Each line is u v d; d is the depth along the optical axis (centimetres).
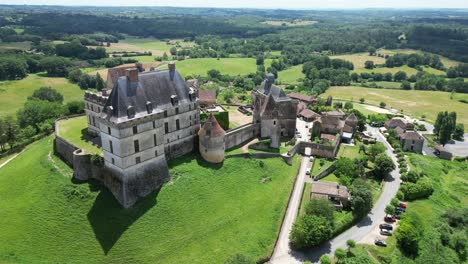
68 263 8850
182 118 12175
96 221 9625
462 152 19000
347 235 10669
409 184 13125
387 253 9950
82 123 14162
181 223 10019
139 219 9762
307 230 9806
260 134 14775
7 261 8806
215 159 12325
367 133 19688
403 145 18138
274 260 9588
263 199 11600
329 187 12000
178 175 11369
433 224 11500
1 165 13325
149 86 11138
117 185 10075
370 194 11556
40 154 12556
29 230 9556
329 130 16550
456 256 10481
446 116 19100
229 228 10225
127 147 9825
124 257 9000
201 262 9169
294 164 14025
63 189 10444
